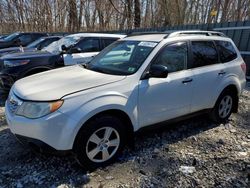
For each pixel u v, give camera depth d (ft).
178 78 12.73
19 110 10.27
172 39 13.07
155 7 74.59
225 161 11.64
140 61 12.02
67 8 87.20
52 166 11.04
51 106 9.62
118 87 10.87
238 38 30.17
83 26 88.69
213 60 14.92
